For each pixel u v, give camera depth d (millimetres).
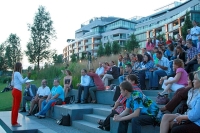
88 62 18500
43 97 11000
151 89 8852
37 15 34219
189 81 5387
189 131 4406
